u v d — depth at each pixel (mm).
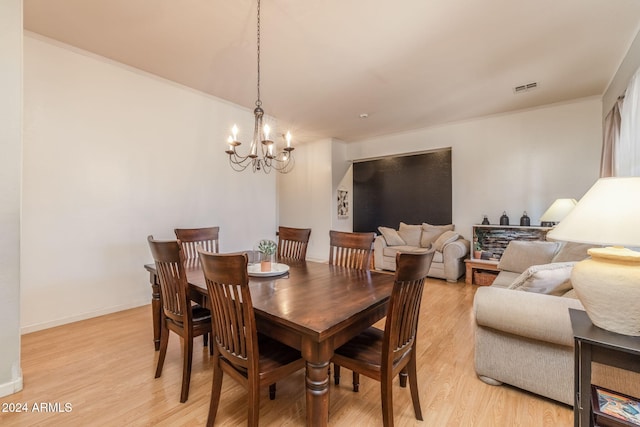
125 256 3203
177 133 3627
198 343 2510
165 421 1584
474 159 4969
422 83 3559
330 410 1688
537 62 3047
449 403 1743
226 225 4188
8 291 1803
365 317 1505
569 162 4172
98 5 2211
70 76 2812
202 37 2629
